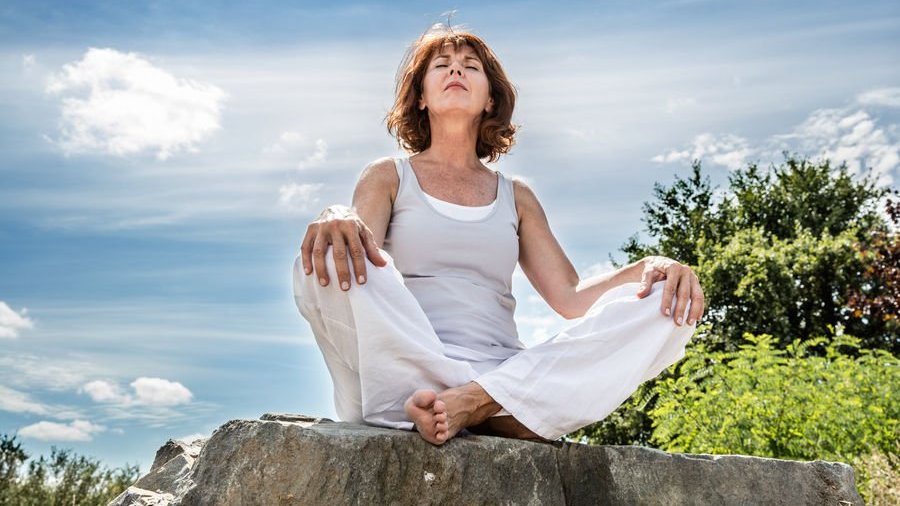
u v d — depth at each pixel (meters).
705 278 12.63
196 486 1.75
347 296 2.02
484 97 2.71
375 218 2.46
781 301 12.37
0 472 6.82
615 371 2.17
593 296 2.57
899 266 10.41
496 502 1.97
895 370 5.80
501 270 2.53
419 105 2.86
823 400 5.30
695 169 15.48
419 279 2.43
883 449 4.99
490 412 2.10
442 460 1.92
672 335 2.27
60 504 6.75
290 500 1.76
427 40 2.80
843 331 12.52
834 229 15.38
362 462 1.83
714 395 5.72
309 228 2.06
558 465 2.12
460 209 2.53
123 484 7.13
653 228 15.56
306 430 1.81
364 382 2.08
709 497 2.19
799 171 16.20
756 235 13.23
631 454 2.18
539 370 2.13
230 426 1.82
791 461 2.29
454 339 2.35
